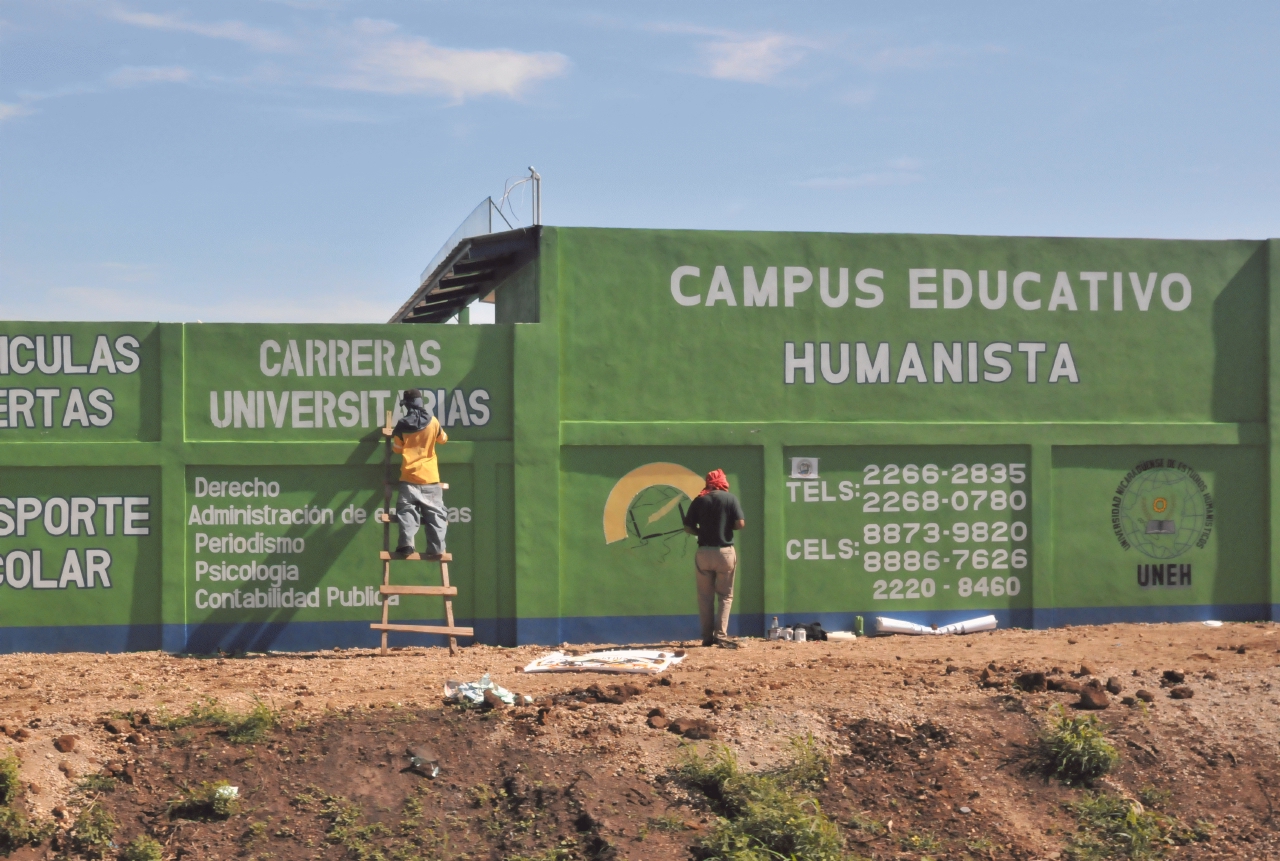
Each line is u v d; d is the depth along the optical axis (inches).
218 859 319.3
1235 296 565.0
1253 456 564.7
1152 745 371.9
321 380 515.2
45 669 463.2
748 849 315.0
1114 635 515.5
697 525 499.2
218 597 509.4
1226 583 561.9
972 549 545.3
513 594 517.3
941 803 347.3
